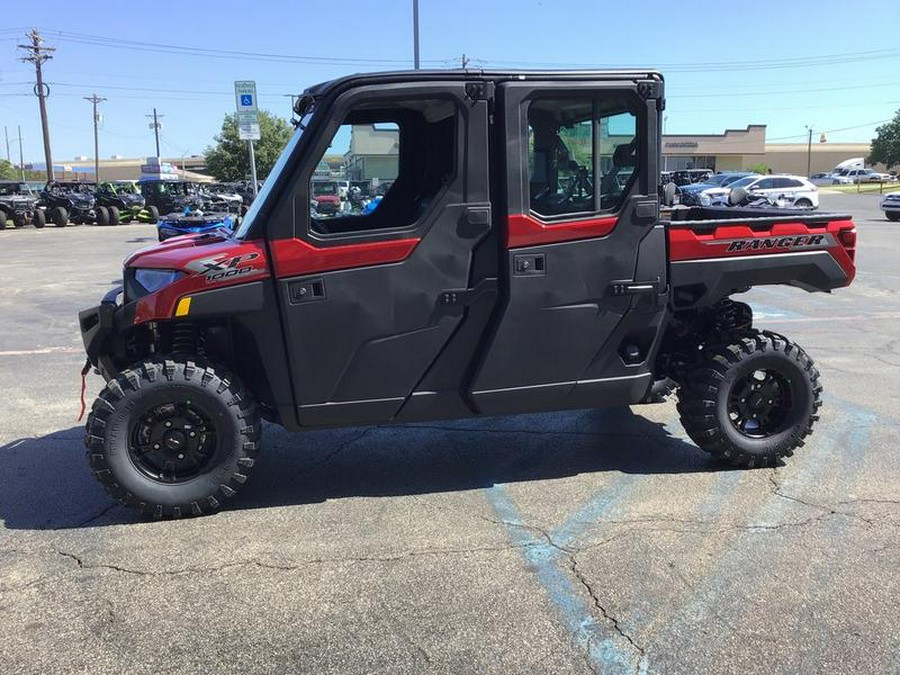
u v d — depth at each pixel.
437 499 4.31
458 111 3.79
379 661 2.84
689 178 40.22
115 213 32.78
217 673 2.78
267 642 2.96
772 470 4.64
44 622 3.11
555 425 5.64
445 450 5.13
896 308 10.34
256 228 3.89
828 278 4.54
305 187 3.78
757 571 3.43
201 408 3.92
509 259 3.96
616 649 2.88
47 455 5.09
